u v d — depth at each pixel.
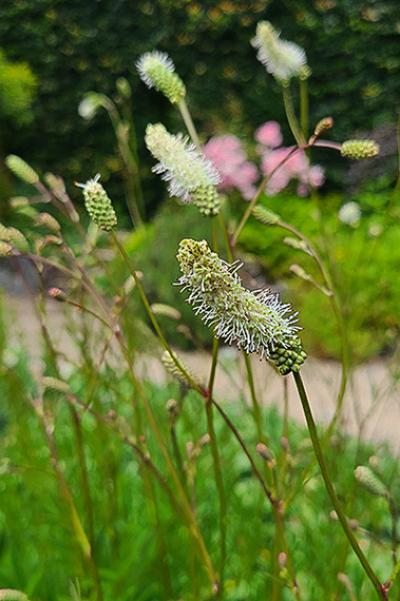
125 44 9.38
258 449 1.96
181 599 2.83
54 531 3.25
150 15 9.23
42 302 2.68
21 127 9.62
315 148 8.87
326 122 2.20
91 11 9.37
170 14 9.14
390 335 4.07
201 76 9.16
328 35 8.70
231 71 9.07
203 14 9.02
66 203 2.89
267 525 3.52
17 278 7.48
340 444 2.96
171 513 3.12
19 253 2.31
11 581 3.11
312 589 2.87
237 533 3.19
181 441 3.76
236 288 1.49
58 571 3.11
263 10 8.83
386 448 4.24
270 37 2.68
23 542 3.26
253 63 9.02
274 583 2.29
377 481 2.01
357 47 8.67
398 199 7.09
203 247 1.49
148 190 9.55
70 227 8.29
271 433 4.50
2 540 3.38
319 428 3.80
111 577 2.93
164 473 3.51
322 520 3.24
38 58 9.55
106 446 3.09
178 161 1.90
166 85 2.34
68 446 3.79
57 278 7.36
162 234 6.75
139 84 9.44
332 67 8.77
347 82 8.77
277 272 7.06
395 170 7.87
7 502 3.28
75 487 3.38
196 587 2.59
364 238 6.34
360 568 3.08
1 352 4.40
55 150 9.71
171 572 3.05
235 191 7.75
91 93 9.27
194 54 9.15
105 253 6.61
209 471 3.69
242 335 1.50
